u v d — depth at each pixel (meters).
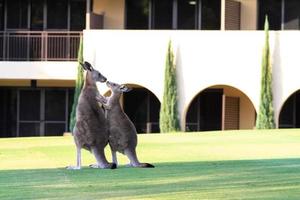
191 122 65.31
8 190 27.56
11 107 69.06
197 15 66.06
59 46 64.56
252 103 60.47
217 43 59.53
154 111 66.00
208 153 41.03
